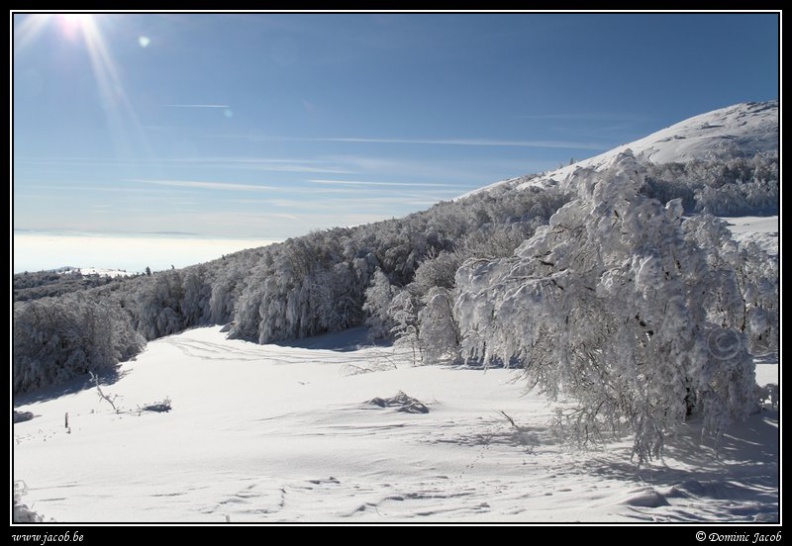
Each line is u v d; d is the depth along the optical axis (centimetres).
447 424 1338
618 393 1089
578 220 1182
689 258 1054
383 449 1114
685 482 810
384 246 5116
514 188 10275
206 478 944
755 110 15512
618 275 1045
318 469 997
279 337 4725
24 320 4512
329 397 1878
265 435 1341
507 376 2038
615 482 882
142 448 1312
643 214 1067
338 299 4750
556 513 696
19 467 1125
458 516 689
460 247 4344
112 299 8019
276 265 4944
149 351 5353
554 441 1162
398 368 2673
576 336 1077
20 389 4338
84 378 4403
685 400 1155
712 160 7306
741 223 4666
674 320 986
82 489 870
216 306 6531
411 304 3375
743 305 1095
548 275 1121
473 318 1173
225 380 3170
